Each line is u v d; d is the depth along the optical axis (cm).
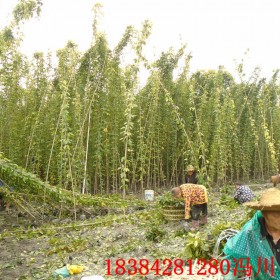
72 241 911
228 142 1988
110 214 1236
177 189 980
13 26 1251
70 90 1490
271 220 340
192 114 1875
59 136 1463
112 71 1466
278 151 2212
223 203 1320
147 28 1307
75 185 1364
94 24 1420
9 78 1427
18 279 672
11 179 1117
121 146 1808
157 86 1638
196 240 696
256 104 2206
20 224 1172
